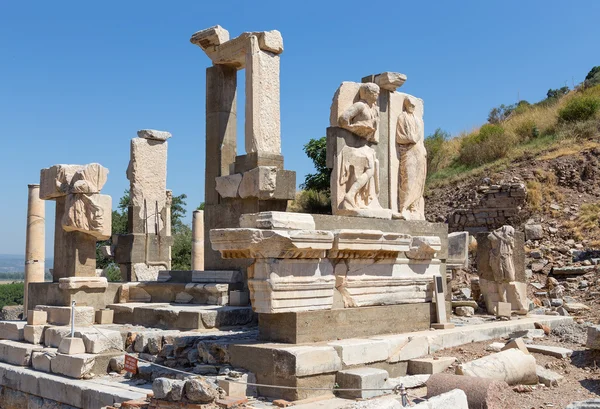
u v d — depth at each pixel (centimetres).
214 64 1289
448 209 2503
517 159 2627
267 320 824
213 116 1283
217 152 1263
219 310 997
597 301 1536
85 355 899
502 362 784
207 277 1176
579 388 784
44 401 891
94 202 1097
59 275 1147
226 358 809
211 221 1229
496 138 2878
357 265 909
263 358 752
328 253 852
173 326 1008
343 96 1034
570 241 2027
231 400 669
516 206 2259
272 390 738
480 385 681
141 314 1070
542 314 1463
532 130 2875
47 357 942
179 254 2966
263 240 766
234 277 1135
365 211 1016
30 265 1566
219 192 1187
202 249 1862
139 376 859
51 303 1130
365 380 738
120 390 797
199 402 654
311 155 3206
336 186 1017
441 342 952
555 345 1010
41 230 1585
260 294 779
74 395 832
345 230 847
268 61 1198
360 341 824
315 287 820
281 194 1134
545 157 2512
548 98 3684
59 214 1161
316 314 817
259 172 1104
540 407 700
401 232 1051
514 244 1405
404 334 936
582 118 2742
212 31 1254
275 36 1195
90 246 1125
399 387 609
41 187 1172
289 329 794
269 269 772
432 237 1038
